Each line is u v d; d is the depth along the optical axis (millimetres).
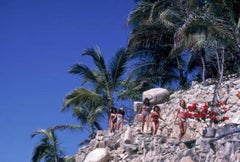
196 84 25906
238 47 22797
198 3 25797
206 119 19781
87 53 30562
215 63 29812
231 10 23688
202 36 20359
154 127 20422
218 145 16219
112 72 30844
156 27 30594
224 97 21547
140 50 32344
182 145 17906
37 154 34688
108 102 30609
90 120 31250
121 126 23562
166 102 24000
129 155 20641
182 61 32594
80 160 23875
